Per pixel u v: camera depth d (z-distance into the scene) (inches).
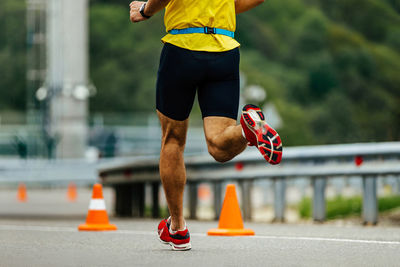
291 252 458.0
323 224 820.6
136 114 6274.6
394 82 7209.6
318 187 840.9
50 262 416.5
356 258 425.7
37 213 1219.2
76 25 2369.6
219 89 420.8
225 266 390.6
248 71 6067.9
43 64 3053.6
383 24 7691.9
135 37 6599.4
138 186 1058.1
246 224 807.1
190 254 447.5
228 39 425.4
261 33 7111.2
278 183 874.8
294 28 7219.5
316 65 6919.3
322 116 6471.5
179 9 421.7
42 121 2568.9
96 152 2982.3
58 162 1920.5
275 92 5944.9
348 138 6417.3
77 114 2384.4
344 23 7691.9
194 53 418.3
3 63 6624.0
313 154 824.3
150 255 443.5
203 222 852.0
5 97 6628.9
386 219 844.0
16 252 471.2
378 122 6875.0
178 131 437.7
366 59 7190.0
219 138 405.4
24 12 6717.5
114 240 557.0
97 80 6387.8
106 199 1760.6
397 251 463.2
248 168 885.8
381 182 1060.5
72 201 1755.7
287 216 1063.6
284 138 5556.1
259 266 390.6
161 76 428.5
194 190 961.5
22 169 1764.3
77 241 550.0
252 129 381.4
